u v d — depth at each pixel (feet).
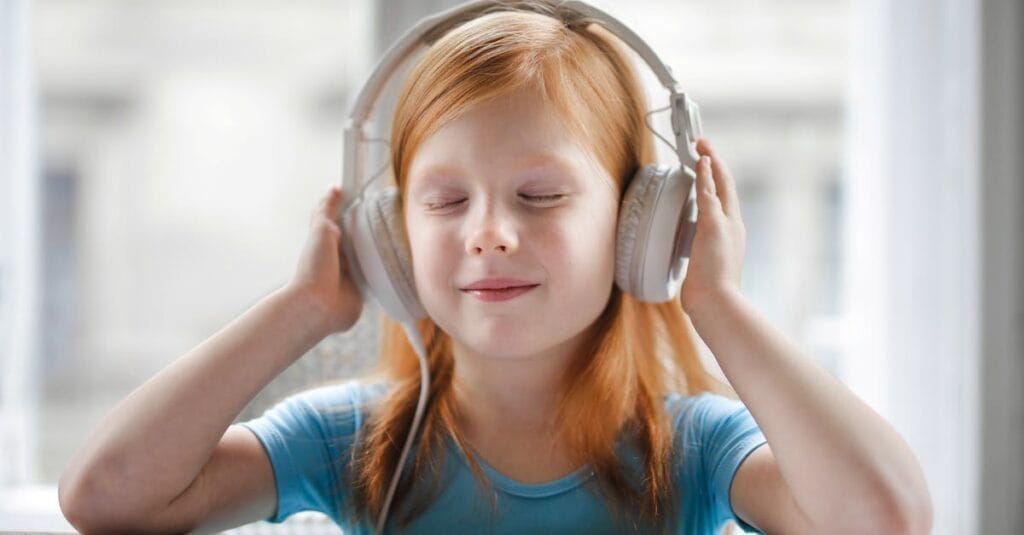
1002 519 4.37
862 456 2.16
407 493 2.64
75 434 9.24
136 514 2.35
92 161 10.68
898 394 4.58
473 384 2.63
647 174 2.47
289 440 2.70
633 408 2.70
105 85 10.66
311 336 2.57
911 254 4.61
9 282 5.02
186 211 10.67
